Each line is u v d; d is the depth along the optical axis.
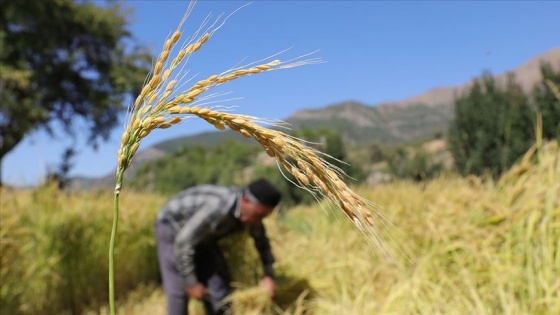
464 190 3.92
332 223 5.76
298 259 4.84
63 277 5.10
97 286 5.68
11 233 3.98
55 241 4.94
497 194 3.61
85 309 5.20
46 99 22.05
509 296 2.61
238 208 3.89
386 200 5.51
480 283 2.92
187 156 32.62
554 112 7.42
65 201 5.51
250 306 4.19
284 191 16.05
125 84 22.36
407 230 3.65
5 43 19.45
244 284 4.66
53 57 21.48
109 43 22.88
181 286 4.04
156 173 30.22
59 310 5.04
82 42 22.31
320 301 3.67
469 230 3.24
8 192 4.95
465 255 3.16
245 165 28.06
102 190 6.70
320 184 0.95
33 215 4.84
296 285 4.16
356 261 3.83
